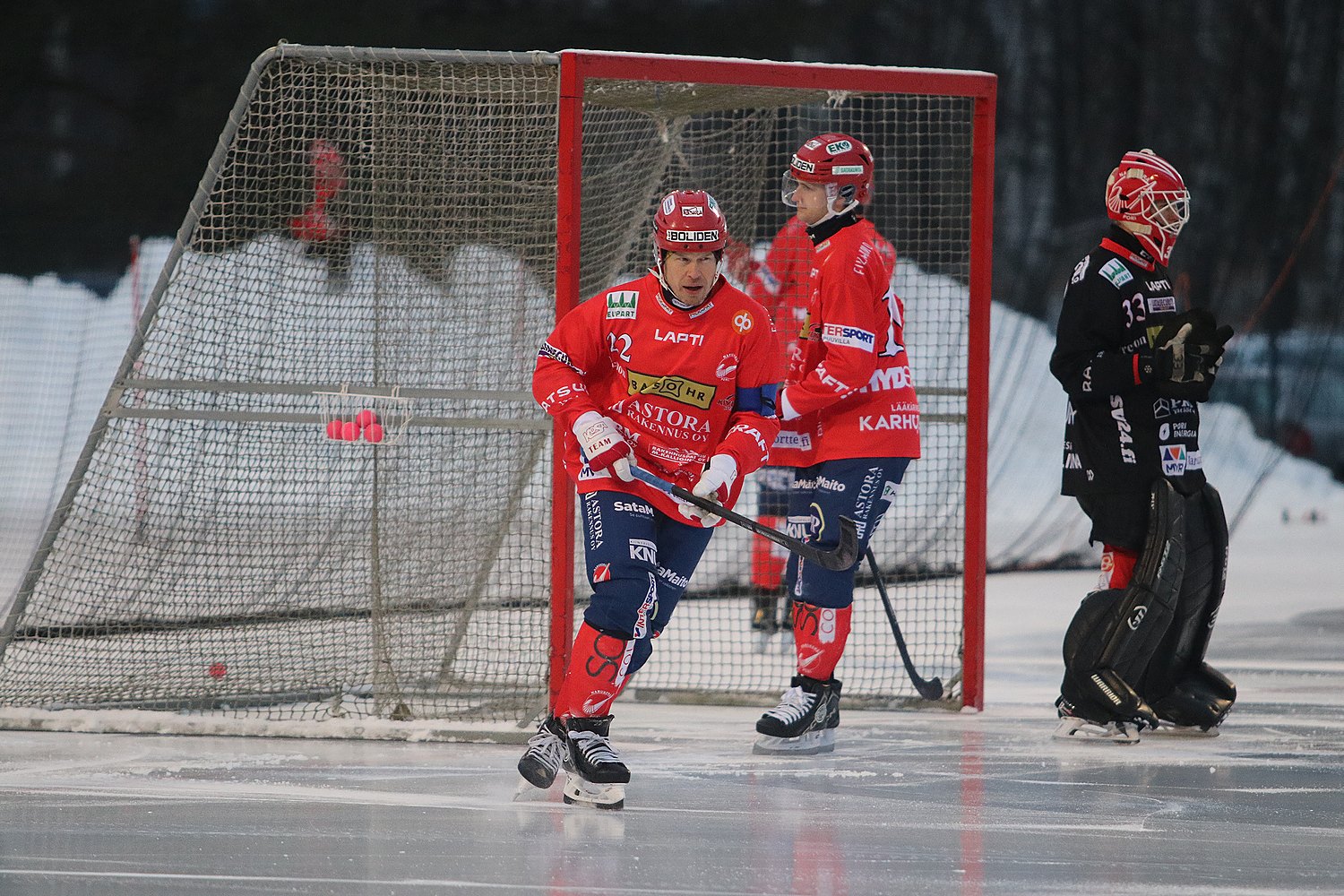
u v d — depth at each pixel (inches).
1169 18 2359.7
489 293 807.1
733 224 998.4
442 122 803.4
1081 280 764.6
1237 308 2203.5
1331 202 2202.3
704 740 761.0
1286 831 578.6
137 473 819.4
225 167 787.4
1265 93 2284.7
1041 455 1930.4
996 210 2417.6
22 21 2486.5
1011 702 880.9
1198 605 778.8
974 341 858.1
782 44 2452.0
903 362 762.2
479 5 2369.6
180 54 2506.2
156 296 788.6
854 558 656.4
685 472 626.8
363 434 772.0
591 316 619.2
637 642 612.1
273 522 820.6
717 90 846.5
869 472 744.3
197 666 820.0
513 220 803.4
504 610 802.2
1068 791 645.9
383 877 505.0
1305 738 770.2
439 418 787.4
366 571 813.2
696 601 1219.2
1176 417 761.0
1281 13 2278.5
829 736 746.8
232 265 797.2
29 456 1733.5
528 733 743.1
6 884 494.3
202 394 806.5
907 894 491.8
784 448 764.0
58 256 2642.7
